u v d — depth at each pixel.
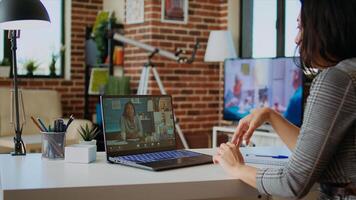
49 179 1.34
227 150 1.48
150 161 1.59
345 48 1.22
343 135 1.19
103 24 5.73
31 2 2.48
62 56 6.04
